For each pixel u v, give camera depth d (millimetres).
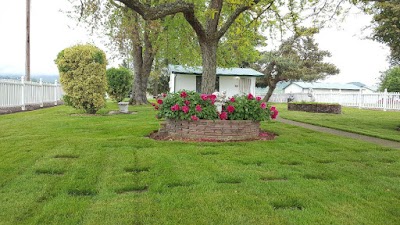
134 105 19594
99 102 12727
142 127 8641
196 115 6828
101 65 12664
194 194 3357
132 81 23312
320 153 5742
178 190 3490
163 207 2988
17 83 14109
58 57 12352
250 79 26750
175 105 6781
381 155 5680
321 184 3812
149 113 13734
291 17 9859
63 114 12602
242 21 9781
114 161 4785
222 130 6863
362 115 15500
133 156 5121
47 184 3623
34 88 16234
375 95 21391
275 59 28125
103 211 2871
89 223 2623
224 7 11023
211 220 2721
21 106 14641
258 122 7438
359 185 3803
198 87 25641
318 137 7734
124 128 8484
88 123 9562
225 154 5387
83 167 4379
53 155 5090
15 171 4125
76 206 2975
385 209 3053
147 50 19938
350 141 7203
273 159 5098
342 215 2879
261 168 4508
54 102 19891
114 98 20531
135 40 16672
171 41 17172
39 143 6070
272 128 9320
